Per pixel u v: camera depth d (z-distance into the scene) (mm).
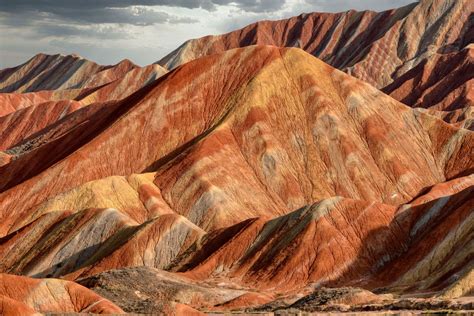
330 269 135750
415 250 134250
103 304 101062
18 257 158375
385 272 133875
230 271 140750
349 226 142750
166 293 122562
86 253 153250
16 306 88562
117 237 153875
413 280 128500
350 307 111562
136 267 131375
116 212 158750
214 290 127125
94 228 156250
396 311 105688
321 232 140750
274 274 136875
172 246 149875
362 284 132625
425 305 106875
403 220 144500
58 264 152125
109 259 147375
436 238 133125
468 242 127000
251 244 144750
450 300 107438
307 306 114125
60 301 100875
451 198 143000
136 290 122562
